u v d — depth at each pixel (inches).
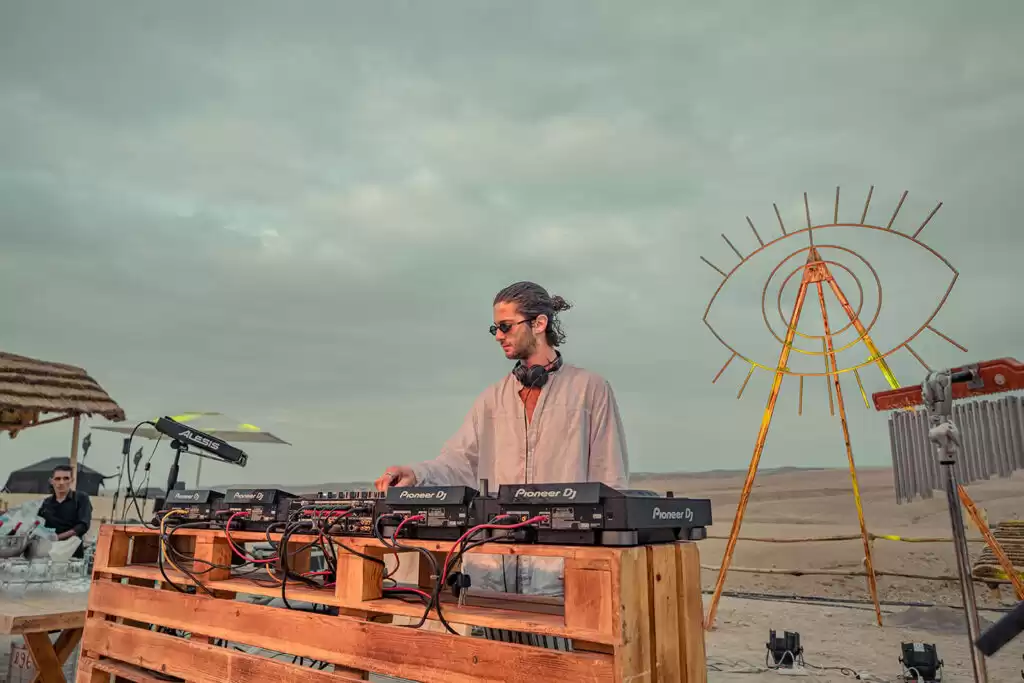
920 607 287.7
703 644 68.0
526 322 105.5
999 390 104.0
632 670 54.9
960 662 204.5
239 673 79.8
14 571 134.7
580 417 103.3
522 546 63.1
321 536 79.0
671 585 63.7
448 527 70.7
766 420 251.1
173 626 90.8
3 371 292.0
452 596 79.4
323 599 77.1
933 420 99.9
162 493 212.1
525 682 57.6
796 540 314.3
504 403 110.9
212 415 244.5
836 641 239.5
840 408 268.2
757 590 410.3
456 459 111.1
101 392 328.5
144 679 93.5
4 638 203.9
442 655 63.7
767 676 190.4
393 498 75.0
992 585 294.4
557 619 62.0
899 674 191.6
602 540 59.4
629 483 105.2
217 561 93.7
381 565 76.6
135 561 112.9
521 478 104.8
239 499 94.5
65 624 112.1
